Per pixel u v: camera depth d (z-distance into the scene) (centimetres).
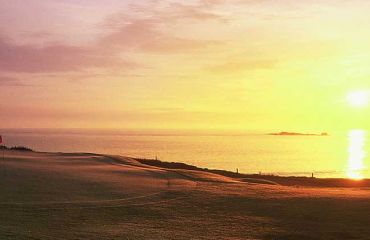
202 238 2053
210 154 16712
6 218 2303
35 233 2017
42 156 4747
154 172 3994
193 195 3003
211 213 2553
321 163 13588
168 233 2122
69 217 2395
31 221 2272
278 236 2134
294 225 2322
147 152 16388
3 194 2816
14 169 3575
